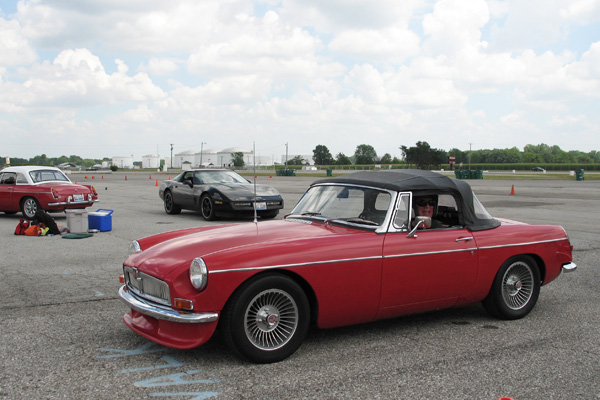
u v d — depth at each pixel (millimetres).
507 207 16328
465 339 4184
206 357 3717
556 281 6355
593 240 9586
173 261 3654
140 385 3225
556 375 3447
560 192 24797
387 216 4133
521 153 175500
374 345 4008
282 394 3102
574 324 4629
